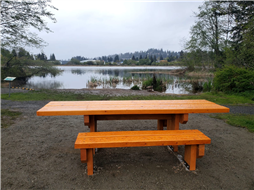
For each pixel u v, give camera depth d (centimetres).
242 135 432
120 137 275
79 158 320
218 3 1897
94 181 257
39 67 2081
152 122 538
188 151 289
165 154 338
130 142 258
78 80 2428
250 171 283
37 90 1302
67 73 3806
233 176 270
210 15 2292
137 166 296
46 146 366
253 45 1067
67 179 261
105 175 271
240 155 335
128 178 264
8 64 1867
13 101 852
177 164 302
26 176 267
